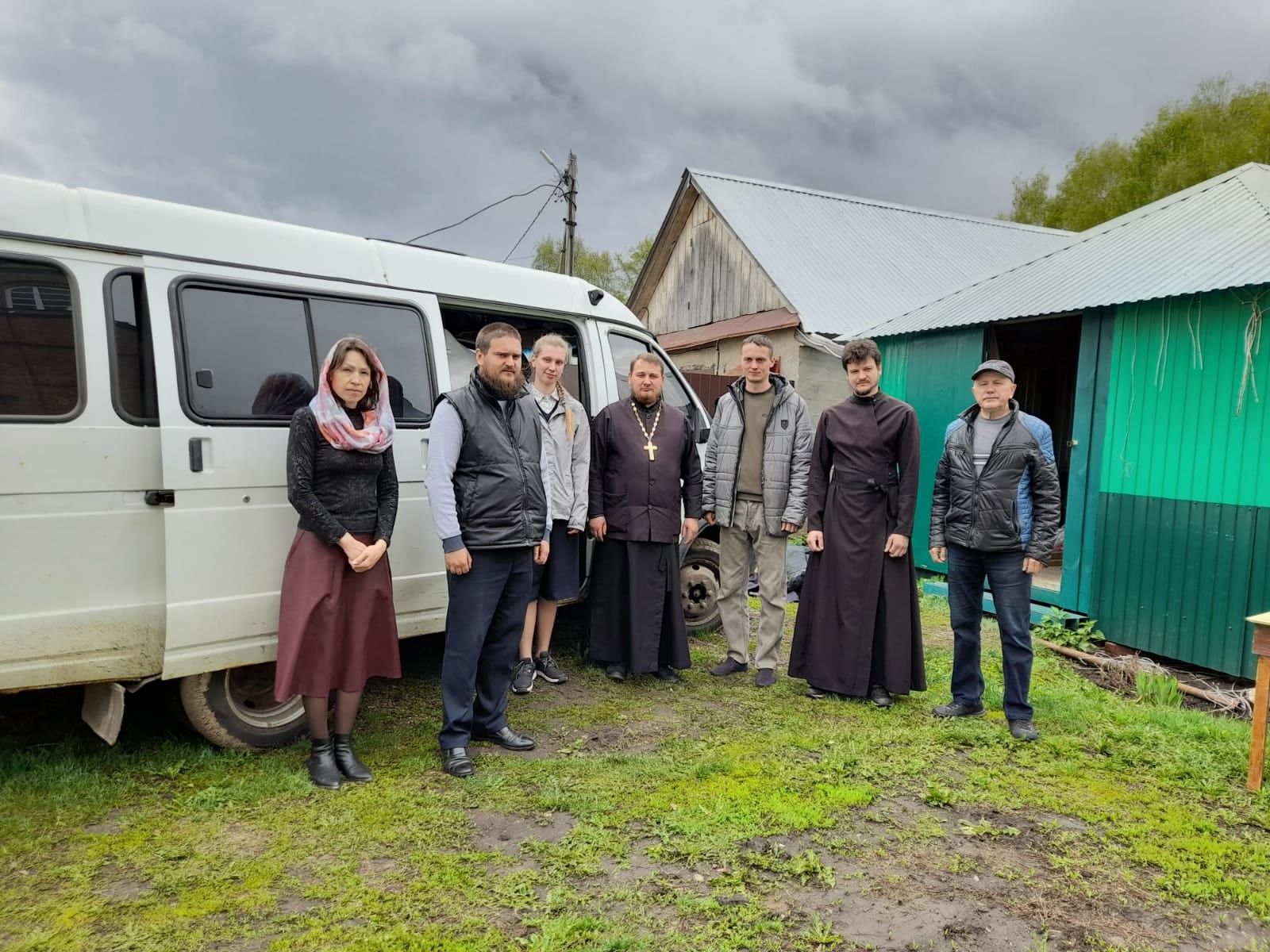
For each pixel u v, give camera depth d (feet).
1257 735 11.06
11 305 8.72
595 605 14.48
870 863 8.77
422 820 9.26
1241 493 16.94
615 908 7.73
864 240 47.24
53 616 9.00
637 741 12.03
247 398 10.34
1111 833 9.64
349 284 11.60
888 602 13.76
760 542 14.83
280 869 8.15
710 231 49.29
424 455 12.32
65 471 9.02
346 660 10.06
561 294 15.06
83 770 9.96
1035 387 35.58
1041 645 19.06
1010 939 7.52
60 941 6.94
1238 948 7.54
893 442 13.71
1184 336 18.08
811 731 12.55
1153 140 74.59
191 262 10.02
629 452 14.05
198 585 9.84
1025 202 93.40
